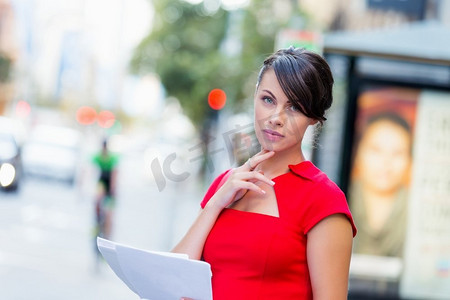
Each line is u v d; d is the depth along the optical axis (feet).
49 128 85.61
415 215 25.93
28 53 142.51
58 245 44.68
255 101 9.10
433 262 26.03
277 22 71.31
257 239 8.68
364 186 25.82
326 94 8.87
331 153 26.73
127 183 111.24
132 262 8.69
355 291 25.99
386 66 26.30
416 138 25.75
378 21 33.12
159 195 94.12
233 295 8.69
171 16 83.56
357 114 25.55
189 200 81.10
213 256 9.00
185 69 80.07
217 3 82.79
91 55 204.54
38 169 80.84
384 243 25.98
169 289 8.61
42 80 204.03
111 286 32.94
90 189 69.62
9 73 128.67
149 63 83.61
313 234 8.59
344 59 25.71
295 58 8.77
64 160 81.41
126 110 199.62
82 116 94.89
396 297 25.99
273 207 8.84
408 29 24.89
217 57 76.95
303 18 67.15
